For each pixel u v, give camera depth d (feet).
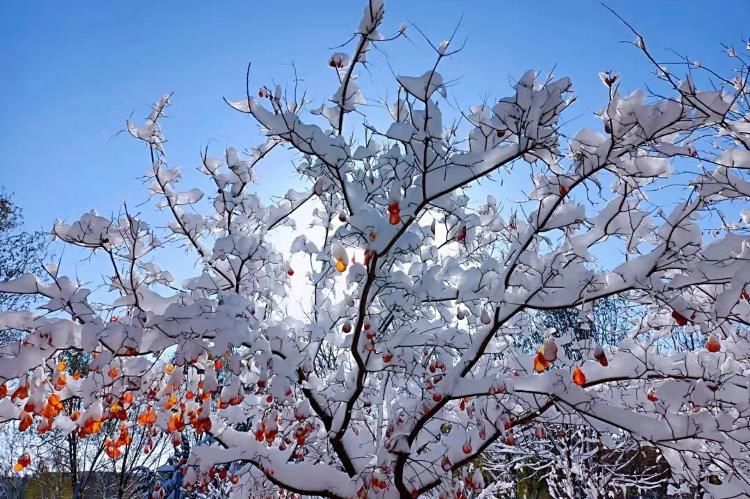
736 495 12.52
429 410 13.25
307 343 14.47
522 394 13.99
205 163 14.96
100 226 12.01
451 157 10.95
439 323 14.58
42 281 11.90
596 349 11.01
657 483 21.59
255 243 13.89
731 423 11.62
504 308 12.72
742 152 11.01
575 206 12.11
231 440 14.92
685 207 10.94
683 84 9.90
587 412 12.40
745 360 14.03
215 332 12.03
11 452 34.81
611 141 10.25
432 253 15.33
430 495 17.15
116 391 13.74
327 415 15.90
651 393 12.60
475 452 13.71
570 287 12.02
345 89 12.23
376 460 13.58
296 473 14.24
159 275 14.52
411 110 10.97
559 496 25.49
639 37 11.30
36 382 12.38
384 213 14.26
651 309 14.34
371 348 12.73
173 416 14.08
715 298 11.42
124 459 35.35
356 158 12.30
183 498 26.99
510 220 14.34
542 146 10.64
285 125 11.64
